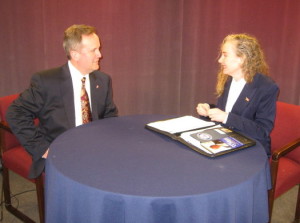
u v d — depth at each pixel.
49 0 2.71
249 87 1.86
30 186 2.53
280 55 2.85
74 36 1.78
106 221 1.09
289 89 2.88
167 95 3.37
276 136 2.02
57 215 1.24
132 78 3.21
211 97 3.30
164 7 3.10
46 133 1.83
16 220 2.10
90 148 1.41
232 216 1.13
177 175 1.18
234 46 1.84
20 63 2.79
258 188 1.26
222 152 1.36
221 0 2.97
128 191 1.07
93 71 2.04
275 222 2.12
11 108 1.74
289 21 2.73
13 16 2.67
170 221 1.07
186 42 3.21
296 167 1.88
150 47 3.18
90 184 1.11
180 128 1.62
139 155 1.34
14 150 2.01
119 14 2.97
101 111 2.02
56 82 1.82
